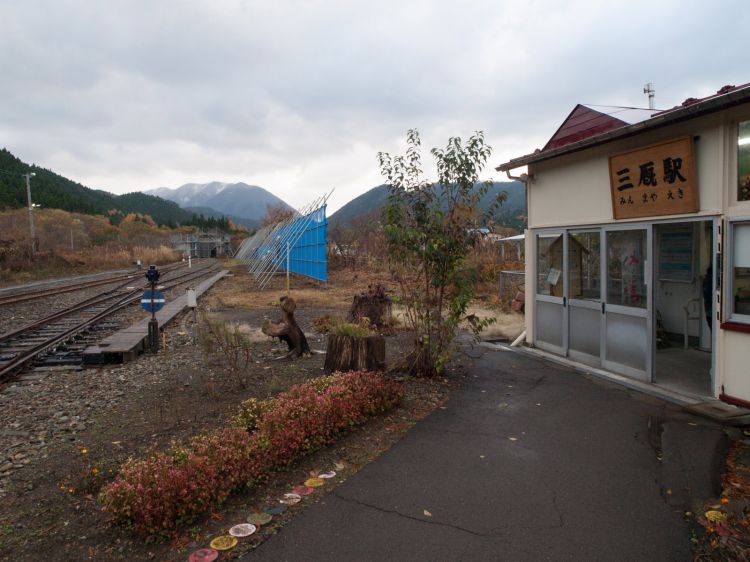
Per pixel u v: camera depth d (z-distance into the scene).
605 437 4.77
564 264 8.12
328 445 4.62
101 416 5.73
